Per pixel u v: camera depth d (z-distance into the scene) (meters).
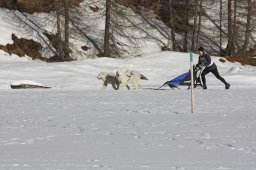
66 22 109.31
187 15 130.50
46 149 19.39
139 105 39.81
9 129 26.22
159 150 18.75
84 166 15.61
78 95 51.41
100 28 123.38
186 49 125.25
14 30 109.38
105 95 51.09
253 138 21.80
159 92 55.06
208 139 21.58
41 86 68.00
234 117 30.47
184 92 54.72
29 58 105.81
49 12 119.69
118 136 22.95
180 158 16.92
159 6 134.62
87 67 87.56
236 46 128.38
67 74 81.31
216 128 25.39
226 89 59.28
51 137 22.97
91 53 114.56
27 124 28.47
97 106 39.34
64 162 16.39
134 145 20.12
